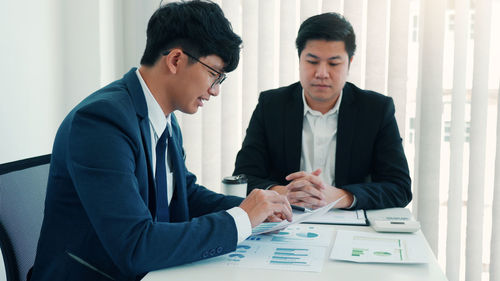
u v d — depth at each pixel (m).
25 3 2.16
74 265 1.12
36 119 2.27
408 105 2.44
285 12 2.50
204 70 1.19
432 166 2.39
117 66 2.71
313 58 1.75
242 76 2.58
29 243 1.23
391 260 1.08
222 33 1.18
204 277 0.99
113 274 1.11
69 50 2.52
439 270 1.04
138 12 2.70
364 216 1.48
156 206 1.23
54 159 1.16
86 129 1.07
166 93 1.23
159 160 1.27
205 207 1.50
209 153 2.66
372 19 2.42
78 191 1.04
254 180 1.77
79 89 2.54
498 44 2.31
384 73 2.44
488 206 2.37
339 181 1.86
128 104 1.16
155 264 1.02
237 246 1.19
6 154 2.04
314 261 1.08
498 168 2.29
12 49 2.07
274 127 1.93
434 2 2.33
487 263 2.40
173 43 1.18
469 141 2.34
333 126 1.91
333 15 1.77
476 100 2.31
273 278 0.98
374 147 1.87
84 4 2.49
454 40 2.33
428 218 2.40
